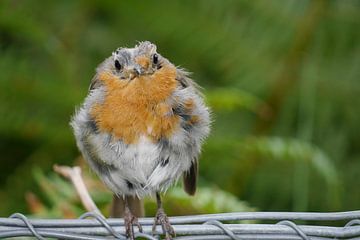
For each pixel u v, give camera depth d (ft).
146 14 43.04
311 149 35.73
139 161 26.99
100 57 43.57
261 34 42.37
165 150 27.07
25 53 42.57
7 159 42.65
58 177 34.60
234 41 42.47
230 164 38.99
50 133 41.29
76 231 22.79
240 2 42.27
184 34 42.83
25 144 42.73
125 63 27.07
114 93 26.76
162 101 26.81
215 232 22.71
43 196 39.91
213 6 42.39
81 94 40.96
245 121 41.24
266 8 42.22
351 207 40.19
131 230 23.35
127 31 43.73
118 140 26.84
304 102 40.91
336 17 42.27
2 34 42.91
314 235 22.43
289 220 23.65
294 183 38.63
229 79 42.73
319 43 42.27
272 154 36.88
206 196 32.19
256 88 42.22
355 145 41.83
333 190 38.14
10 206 39.86
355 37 42.29
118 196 28.91
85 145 27.63
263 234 22.56
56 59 42.42
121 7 43.24
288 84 41.83
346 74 42.01
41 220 22.66
